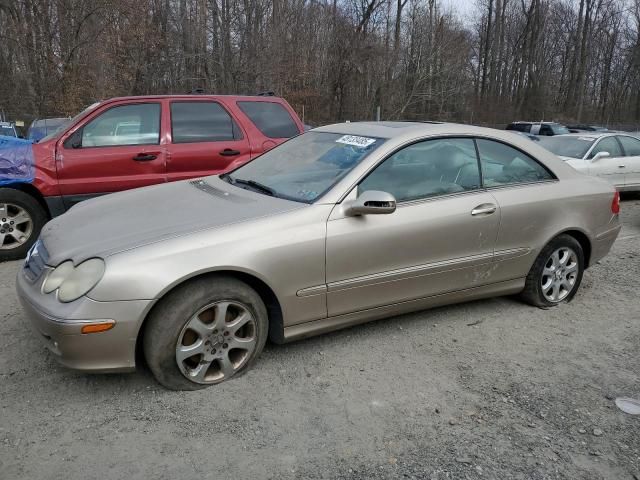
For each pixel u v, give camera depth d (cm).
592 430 297
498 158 429
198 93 699
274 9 2825
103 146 607
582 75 5709
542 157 453
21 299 319
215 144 648
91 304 287
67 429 285
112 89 2203
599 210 472
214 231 318
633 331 425
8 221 569
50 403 307
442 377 347
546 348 392
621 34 5778
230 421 295
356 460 268
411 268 378
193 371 319
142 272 293
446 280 398
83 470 256
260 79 2769
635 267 593
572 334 416
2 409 301
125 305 290
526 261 436
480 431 293
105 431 284
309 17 3181
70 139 596
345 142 409
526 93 5375
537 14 5300
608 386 343
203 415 299
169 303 304
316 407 310
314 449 275
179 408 305
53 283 302
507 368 362
